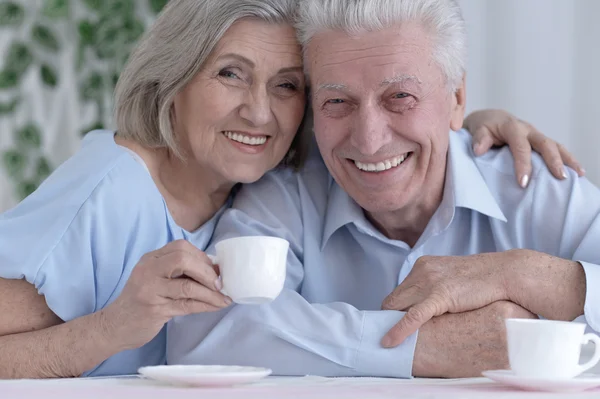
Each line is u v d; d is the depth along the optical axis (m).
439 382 1.20
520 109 3.33
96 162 1.53
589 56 3.25
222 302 1.24
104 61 3.67
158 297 1.26
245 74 1.59
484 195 1.65
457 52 1.57
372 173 1.57
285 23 1.59
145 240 1.54
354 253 1.74
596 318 1.35
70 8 3.74
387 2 1.48
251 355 1.38
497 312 1.33
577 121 3.28
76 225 1.45
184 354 1.43
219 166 1.64
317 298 1.72
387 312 1.37
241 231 1.67
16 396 0.98
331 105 1.55
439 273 1.39
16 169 3.64
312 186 1.79
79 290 1.43
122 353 1.51
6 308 1.42
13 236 1.43
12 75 3.68
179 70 1.58
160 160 1.68
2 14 3.68
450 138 1.72
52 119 3.77
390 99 1.51
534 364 1.06
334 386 1.12
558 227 1.63
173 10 1.62
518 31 3.32
